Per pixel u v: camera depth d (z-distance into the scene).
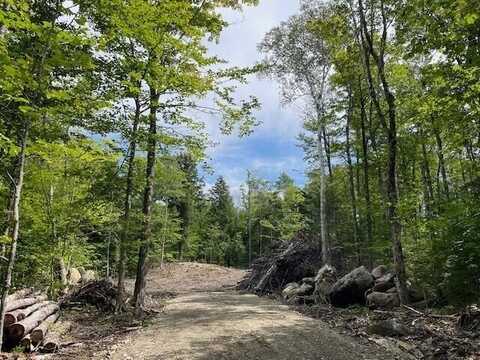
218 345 8.00
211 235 51.50
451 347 7.01
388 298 12.44
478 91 9.40
